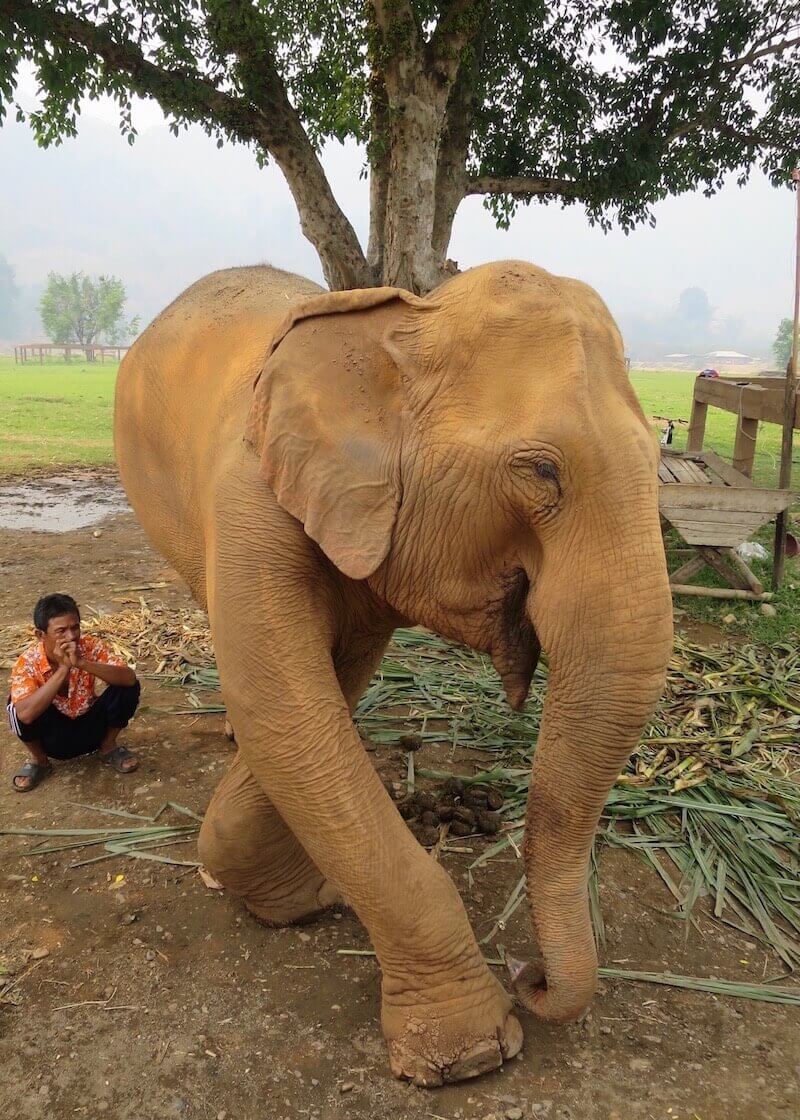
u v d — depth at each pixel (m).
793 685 5.12
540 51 11.86
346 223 10.98
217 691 4.73
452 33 9.23
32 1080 2.28
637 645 1.81
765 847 3.47
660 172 12.52
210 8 9.72
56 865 3.22
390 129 9.73
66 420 19.73
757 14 11.70
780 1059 2.40
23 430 17.45
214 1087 2.26
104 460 13.71
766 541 8.45
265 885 2.82
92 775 3.87
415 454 2.13
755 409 8.44
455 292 2.17
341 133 12.19
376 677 4.86
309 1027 2.45
